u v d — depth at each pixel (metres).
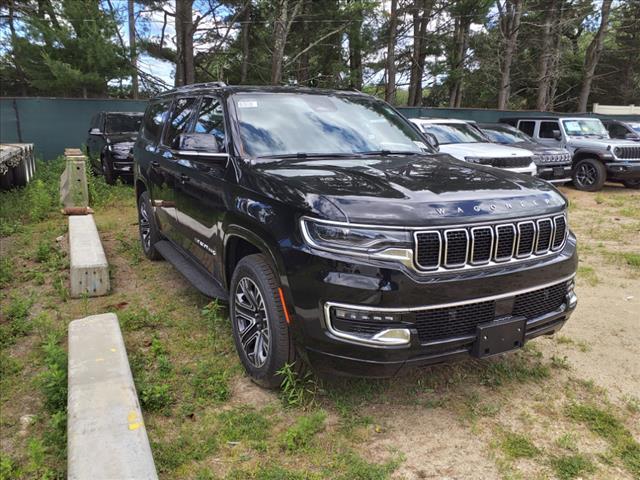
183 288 5.31
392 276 2.74
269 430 3.04
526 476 2.70
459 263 2.88
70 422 2.71
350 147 4.14
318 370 3.00
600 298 5.35
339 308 2.79
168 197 5.09
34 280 5.40
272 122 4.10
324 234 2.83
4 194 10.23
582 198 12.30
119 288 5.32
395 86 28.47
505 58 27.80
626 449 2.92
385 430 3.06
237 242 3.77
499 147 10.36
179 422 3.09
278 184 3.20
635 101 38.56
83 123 16.94
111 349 3.47
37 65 19.58
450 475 2.70
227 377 3.56
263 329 3.39
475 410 3.27
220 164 3.89
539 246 3.20
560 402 3.39
